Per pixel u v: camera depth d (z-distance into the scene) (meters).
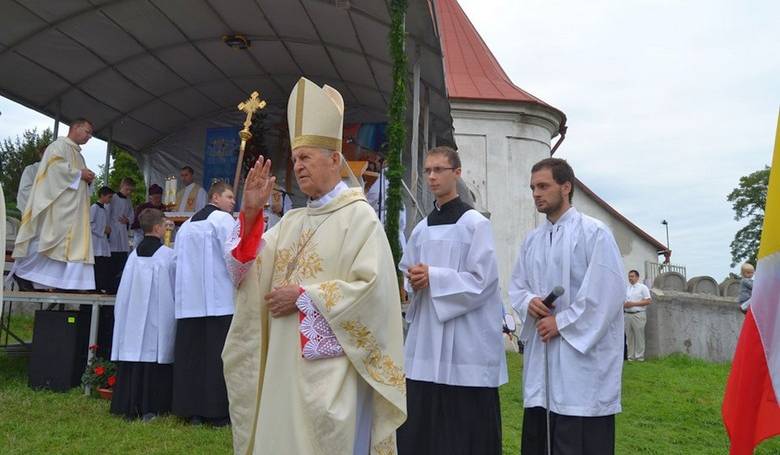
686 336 14.16
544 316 3.69
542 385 3.70
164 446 5.19
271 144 12.52
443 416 4.05
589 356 3.56
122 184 10.73
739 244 40.34
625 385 9.90
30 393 7.07
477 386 4.00
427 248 4.25
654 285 14.67
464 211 4.23
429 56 7.61
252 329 3.07
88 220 8.11
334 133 3.11
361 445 3.00
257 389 3.04
